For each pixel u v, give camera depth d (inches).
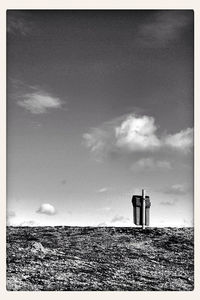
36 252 573.0
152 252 574.2
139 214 573.3
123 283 558.6
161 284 559.2
